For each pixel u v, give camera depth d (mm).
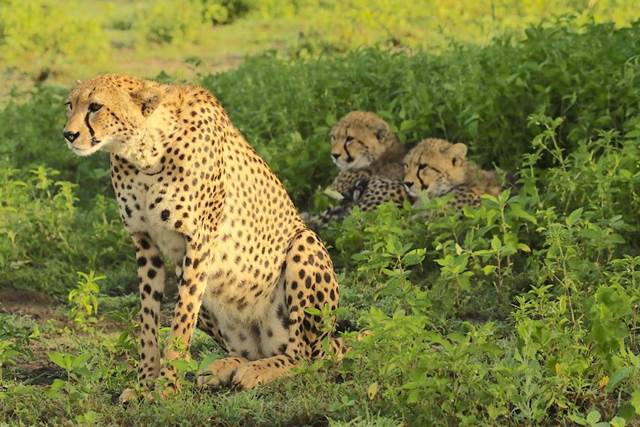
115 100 9070
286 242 10102
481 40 24312
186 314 9453
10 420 8672
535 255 11797
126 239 14688
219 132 9602
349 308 11523
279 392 9227
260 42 29297
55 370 10297
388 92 17516
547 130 13734
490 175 15039
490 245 12531
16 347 10164
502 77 15430
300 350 9969
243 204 9805
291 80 18594
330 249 13852
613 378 8211
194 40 29594
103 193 17516
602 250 11859
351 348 9641
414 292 10461
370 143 16078
